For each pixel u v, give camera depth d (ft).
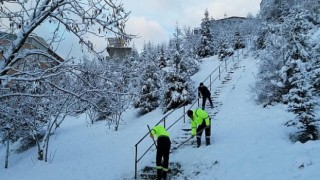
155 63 84.12
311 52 48.21
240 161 31.78
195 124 38.73
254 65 87.92
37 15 19.72
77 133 77.46
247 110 53.67
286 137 37.45
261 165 29.60
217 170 31.32
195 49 157.38
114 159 47.32
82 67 20.71
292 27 49.70
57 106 54.39
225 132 43.39
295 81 36.32
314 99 36.17
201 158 35.22
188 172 32.78
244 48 131.95
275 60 54.34
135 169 34.99
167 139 32.19
